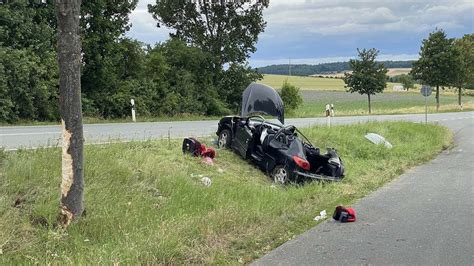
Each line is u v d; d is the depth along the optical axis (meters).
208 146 12.92
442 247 6.20
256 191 9.66
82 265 5.05
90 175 7.93
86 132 14.67
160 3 34.50
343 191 10.27
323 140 16.27
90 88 25.00
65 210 6.28
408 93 100.94
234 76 35.53
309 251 6.05
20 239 5.85
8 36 19.92
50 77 21.08
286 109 39.34
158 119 24.88
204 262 5.43
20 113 20.25
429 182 11.59
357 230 7.09
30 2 21.50
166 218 7.01
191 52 32.22
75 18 5.94
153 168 9.09
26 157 8.12
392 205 8.90
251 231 6.68
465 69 52.12
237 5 34.75
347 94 92.12
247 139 12.25
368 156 15.70
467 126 29.80
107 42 24.50
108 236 6.25
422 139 20.83
